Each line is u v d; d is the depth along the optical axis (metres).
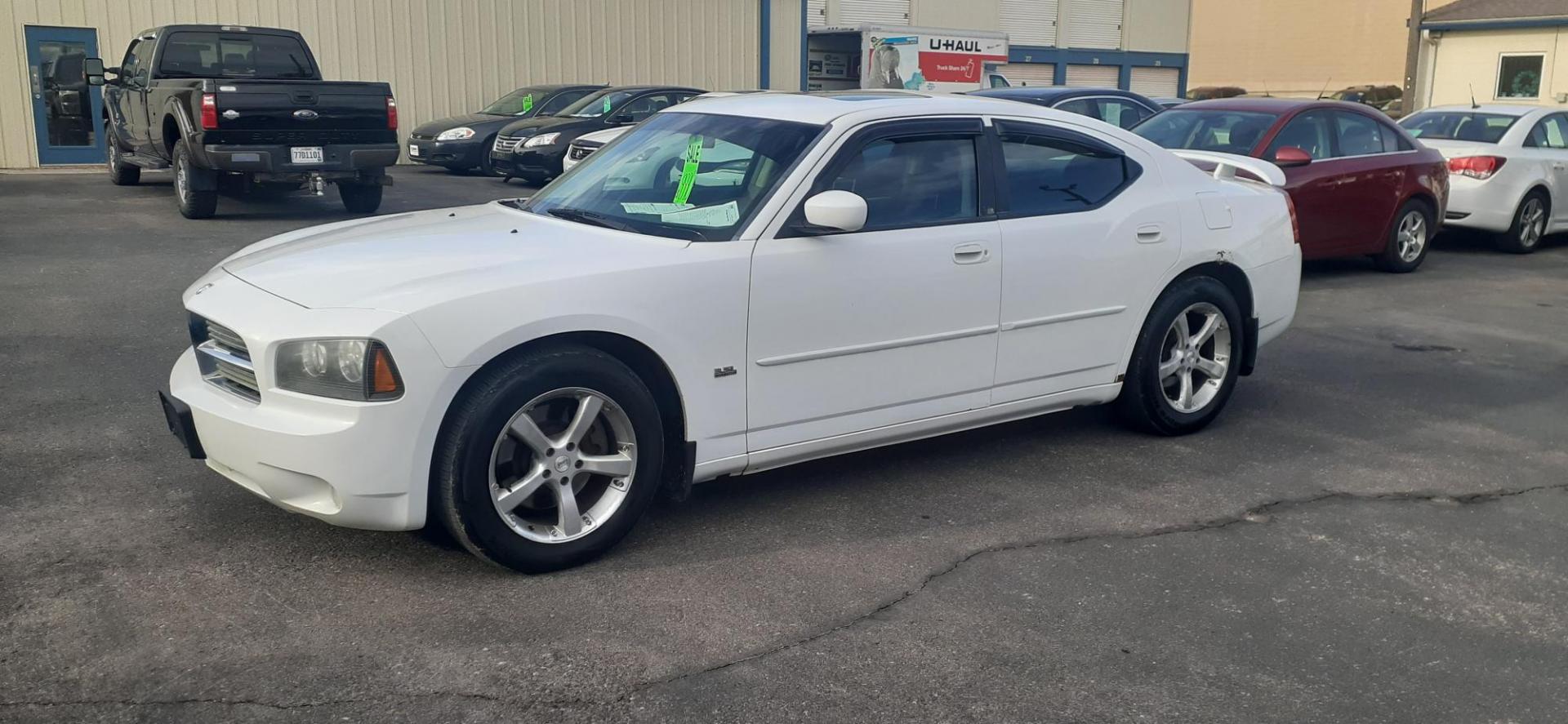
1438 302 9.82
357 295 3.80
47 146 18.06
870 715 3.22
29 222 11.83
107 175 17.33
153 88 12.88
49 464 4.93
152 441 5.27
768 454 4.47
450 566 4.08
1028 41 35.31
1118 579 4.16
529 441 3.91
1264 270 5.96
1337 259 12.25
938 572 4.16
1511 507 5.00
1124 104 14.16
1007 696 3.34
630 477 4.13
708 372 4.22
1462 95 33.12
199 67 13.31
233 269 4.35
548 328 3.85
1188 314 5.75
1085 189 5.33
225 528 4.32
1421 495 5.11
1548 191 12.88
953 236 4.79
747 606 3.85
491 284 3.84
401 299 3.74
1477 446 5.85
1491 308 9.62
